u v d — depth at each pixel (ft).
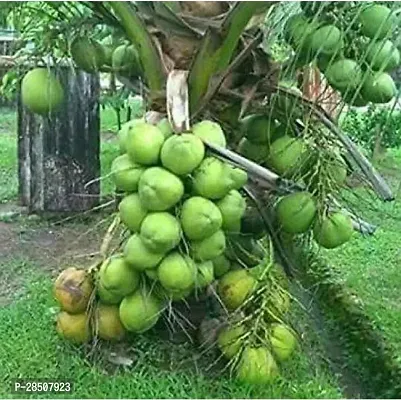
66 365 8.48
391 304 10.96
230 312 8.39
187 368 8.43
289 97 8.52
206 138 7.45
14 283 11.56
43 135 14.66
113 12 8.66
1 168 18.89
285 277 8.96
